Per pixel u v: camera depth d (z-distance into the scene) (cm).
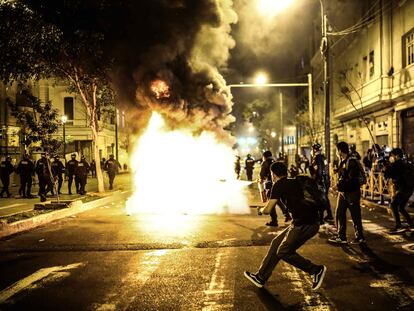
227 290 582
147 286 604
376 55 2223
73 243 891
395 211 953
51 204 1330
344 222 848
